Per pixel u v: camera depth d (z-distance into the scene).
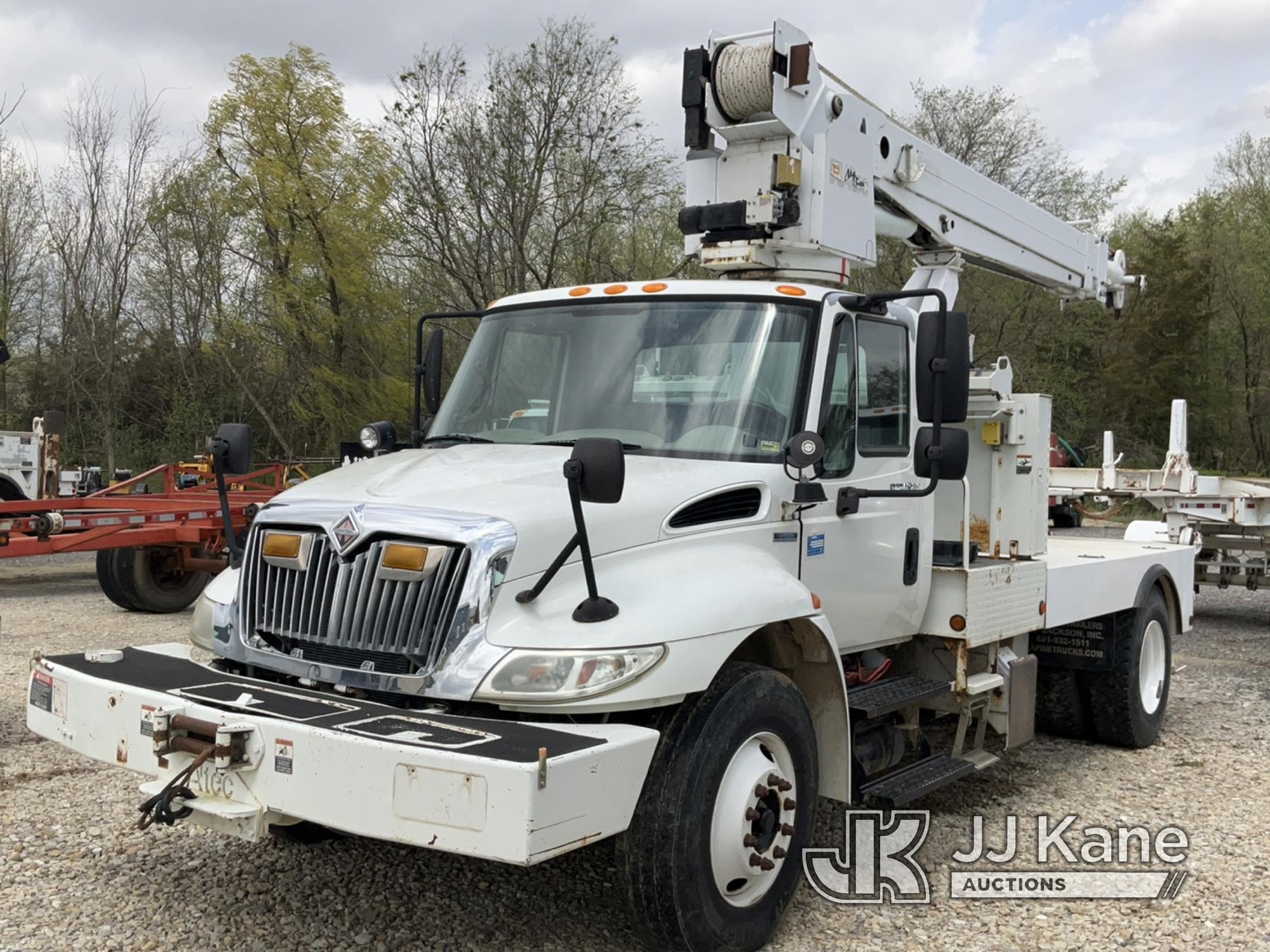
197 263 29.36
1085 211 33.25
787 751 3.97
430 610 3.50
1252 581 11.74
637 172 25.66
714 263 5.41
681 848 3.47
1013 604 5.57
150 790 3.55
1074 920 4.22
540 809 2.94
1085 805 5.68
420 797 3.03
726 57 5.27
